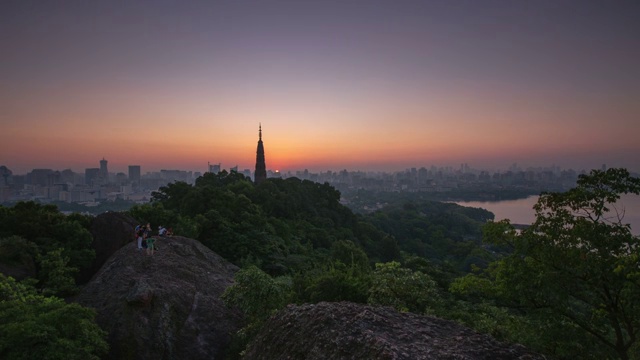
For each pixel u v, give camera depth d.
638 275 10.59
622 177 12.98
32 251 25.30
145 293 20.42
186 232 38.31
